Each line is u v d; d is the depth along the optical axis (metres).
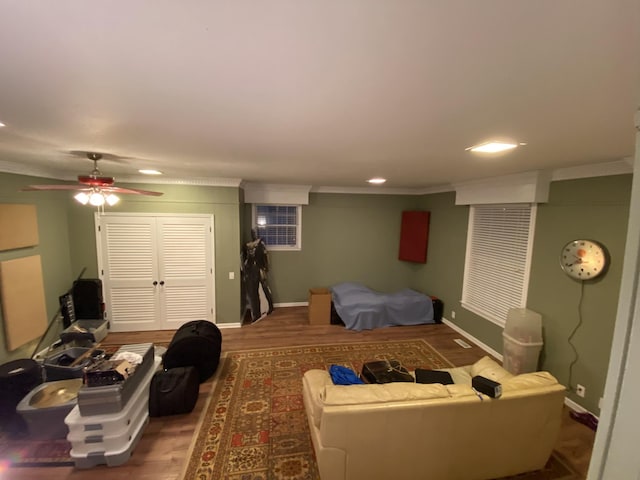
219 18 0.75
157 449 2.39
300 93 1.23
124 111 1.46
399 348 4.22
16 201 3.35
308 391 2.40
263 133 1.84
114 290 4.44
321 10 0.72
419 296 5.29
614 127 1.59
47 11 0.72
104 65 1.01
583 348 2.88
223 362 3.76
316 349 4.15
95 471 2.20
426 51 0.90
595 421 2.68
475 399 1.93
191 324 3.62
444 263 5.20
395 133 1.81
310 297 5.09
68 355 3.18
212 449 2.39
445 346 4.31
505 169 3.11
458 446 1.99
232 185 4.54
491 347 4.11
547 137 1.82
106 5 0.70
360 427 1.84
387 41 0.85
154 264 4.49
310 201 5.81
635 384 0.57
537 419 2.07
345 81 1.12
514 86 1.13
